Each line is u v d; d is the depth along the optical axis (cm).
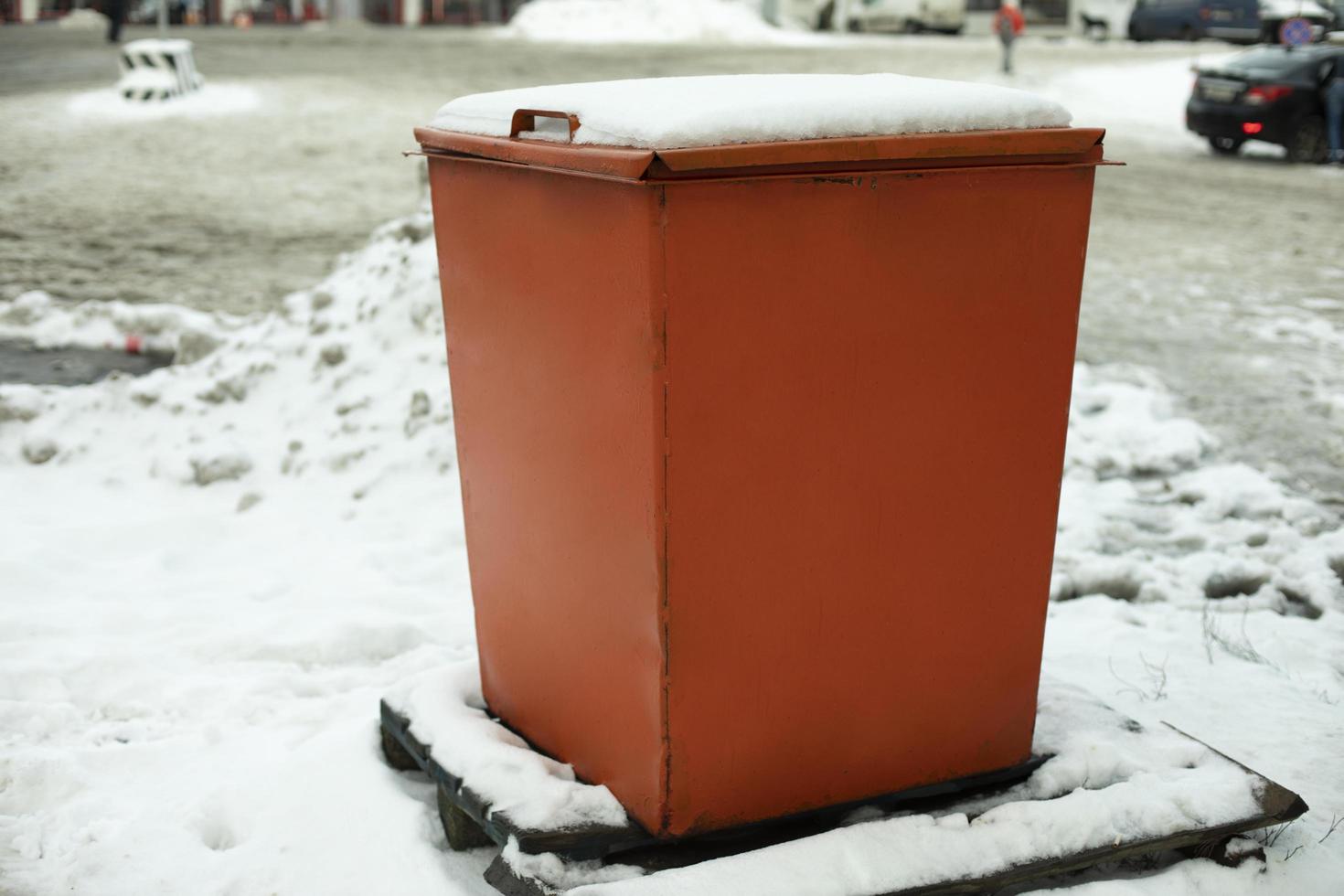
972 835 249
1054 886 259
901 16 4219
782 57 3153
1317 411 706
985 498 261
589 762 268
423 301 635
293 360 648
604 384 235
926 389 247
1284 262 1155
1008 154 239
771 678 249
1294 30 1803
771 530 240
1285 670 383
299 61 2908
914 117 233
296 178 1516
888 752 267
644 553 234
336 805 289
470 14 4838
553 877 240
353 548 482
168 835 280
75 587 439
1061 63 2988
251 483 551
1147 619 425
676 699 240
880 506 250
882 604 256
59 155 1617
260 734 330
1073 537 496
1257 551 485
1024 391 259
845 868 238
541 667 279
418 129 288
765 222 223
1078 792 264
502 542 284
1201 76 1845
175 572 460
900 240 236
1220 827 258
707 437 229
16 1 4528
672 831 249
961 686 272
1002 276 249
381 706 304
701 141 212
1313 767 318
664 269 216
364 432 574
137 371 743
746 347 227
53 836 280
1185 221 1358
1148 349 845
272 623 403
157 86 2081
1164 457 609
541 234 245
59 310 834
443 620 411
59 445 582
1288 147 1778
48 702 347
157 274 1038
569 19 4106
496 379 272
